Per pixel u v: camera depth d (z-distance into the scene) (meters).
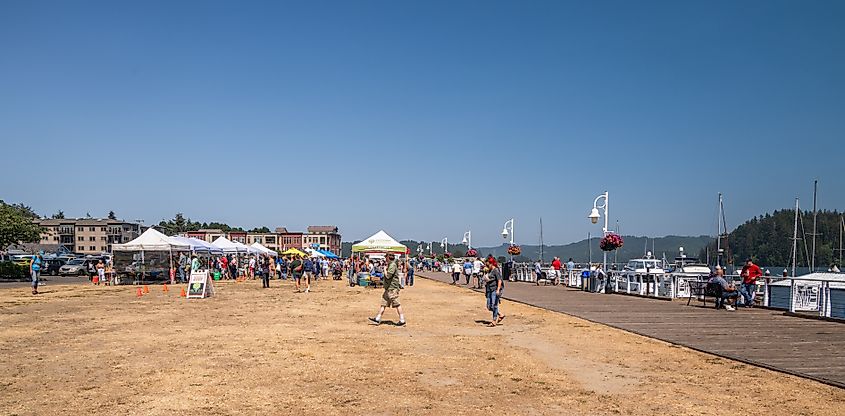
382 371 9.98
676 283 25.72
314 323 16.42
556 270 37.78
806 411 7.66
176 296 26.31
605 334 14.45
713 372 10.02
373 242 41.47
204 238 132.75
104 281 37.31
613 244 29.69
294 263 30.89
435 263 73.50
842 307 19.62
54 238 117.06
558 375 9.74
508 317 18.16
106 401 7.98
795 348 12.24
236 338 13.52
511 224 48.16
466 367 10.36
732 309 20.11
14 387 8.75
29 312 19.05
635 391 8.68
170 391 8.54
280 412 7.52
